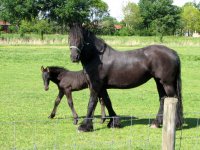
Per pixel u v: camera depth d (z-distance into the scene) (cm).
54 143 881
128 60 1021
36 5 7512
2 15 7800
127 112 1274
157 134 982
